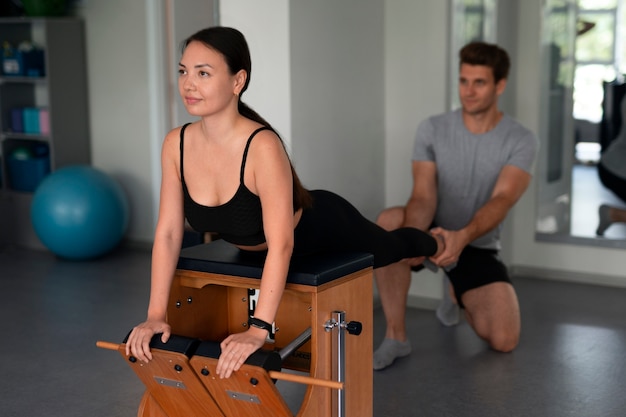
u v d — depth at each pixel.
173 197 2.38
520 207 5.38
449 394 3.45
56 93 6.31
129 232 6.51
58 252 5.84
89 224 5.73
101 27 6.39
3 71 6.54
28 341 4.20
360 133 4.54
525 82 5.26
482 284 3.92
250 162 2.22
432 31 4.57
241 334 2.18
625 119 5.01
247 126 2.24
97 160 6.59
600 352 3.95
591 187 5.16
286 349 2.27
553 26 5.15
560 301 4.81
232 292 2.72
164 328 2.26
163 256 2.38
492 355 3.92
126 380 3.66
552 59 5.18
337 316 2.34
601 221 5.16
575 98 5.14
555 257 5.31
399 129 4.75
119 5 6.29
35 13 6.30
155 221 6.39
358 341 2.53
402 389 3.51
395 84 4.72
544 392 3.46
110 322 4.51
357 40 4.46
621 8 4.95
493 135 3.85
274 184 2.20
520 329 4.29
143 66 6.27
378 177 4.76
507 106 5.16
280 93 4.00
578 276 5.25
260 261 2.43
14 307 4.82
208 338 2.69
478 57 3.72
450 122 3.94
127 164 6.46
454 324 4.40
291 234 2.23
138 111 6.34
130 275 5.55
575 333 4.23
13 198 6.49
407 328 4.35
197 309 2.63
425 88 4.64
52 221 5.73
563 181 5.23
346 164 4.44
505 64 3.76
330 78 4.26
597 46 5.05
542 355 3.91
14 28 6.66
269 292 2.20
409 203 3.96
